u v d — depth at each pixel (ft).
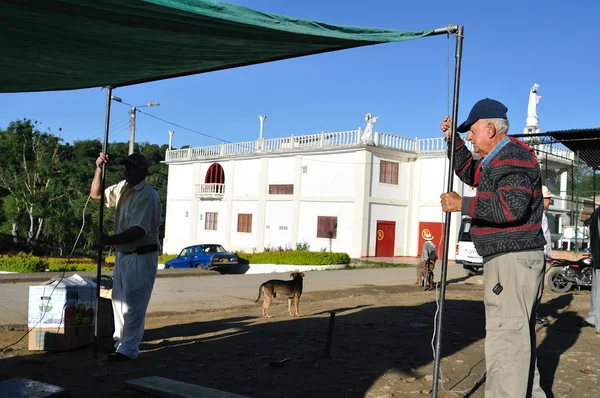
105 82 19.92
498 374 11.21
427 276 52.06
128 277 17.97
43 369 16.67
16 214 126.93
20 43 15.02
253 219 123.85
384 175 107.45
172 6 11.14
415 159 112.06
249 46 14.55
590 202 68.80
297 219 114.21
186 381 15.46
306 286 54.90
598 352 19.63
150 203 17.92
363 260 97.04
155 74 18.66
